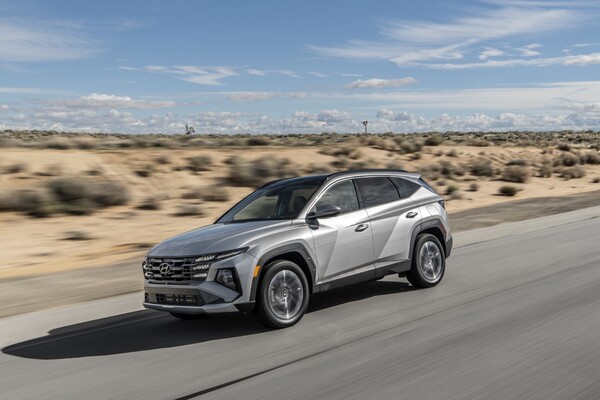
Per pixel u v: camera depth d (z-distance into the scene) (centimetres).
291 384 483
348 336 623
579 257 1045
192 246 672
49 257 1443
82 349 641
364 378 487
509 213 2023
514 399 429
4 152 2708
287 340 623
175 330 700
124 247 1565
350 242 756
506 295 778
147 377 526
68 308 873
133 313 812
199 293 648
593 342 555
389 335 616
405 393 449
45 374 557
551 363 502
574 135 10575
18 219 1939
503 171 3856
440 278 880
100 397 482
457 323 649
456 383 465
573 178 4025
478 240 1373
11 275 1216
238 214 791
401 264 821
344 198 781
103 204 2236
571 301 723
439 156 4478
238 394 467
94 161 2803
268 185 835
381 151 4303
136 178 2708
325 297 837
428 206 874
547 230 1485
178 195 2581
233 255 652
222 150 3609
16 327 770
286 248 687
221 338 649
